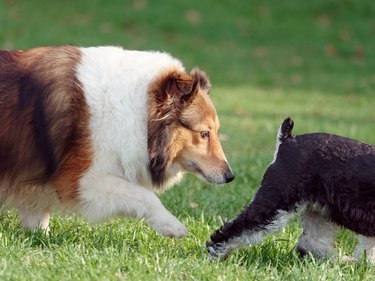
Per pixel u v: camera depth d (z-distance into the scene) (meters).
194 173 10.60
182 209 12.78
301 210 9.70
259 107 25.80
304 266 9.83
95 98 9.95
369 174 9.44
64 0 37.12
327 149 9.64
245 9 38.22
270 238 10.84
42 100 9.96
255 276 9.30
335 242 11.01
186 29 35.78
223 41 35.19
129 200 10.04
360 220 9.52
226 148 18.66
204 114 10.32
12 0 36.31
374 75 32.19
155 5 37.53
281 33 36.34
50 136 9.95
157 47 33.19
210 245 9.96
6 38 31.91
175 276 8.90
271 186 9.61
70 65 10.08
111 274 8.80
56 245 9.90
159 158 10.20
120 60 10.31
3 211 11.43
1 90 10.02
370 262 10.12
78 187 10.07
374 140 19.39
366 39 35.94
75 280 8.61
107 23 35.31
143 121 10.10
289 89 29.61
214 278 9.02
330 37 36.06
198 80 10.23
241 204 13.38
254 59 33.44
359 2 38.59
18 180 10.30
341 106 26.55
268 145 19.20
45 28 33.62
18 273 8.68
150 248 10.11
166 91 10.05
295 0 38.91
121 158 10.12
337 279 9.29
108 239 10.42
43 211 10.85
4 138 10.05
